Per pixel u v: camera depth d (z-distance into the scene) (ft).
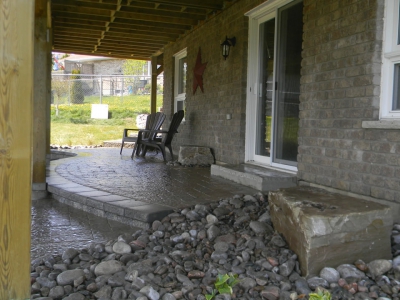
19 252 5.89
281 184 15.20
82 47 36.78
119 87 78.23
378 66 11.67
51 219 12.80
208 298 7.29
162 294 7.66
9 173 5.77
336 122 13.15
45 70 15.67
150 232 11.14
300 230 8.65
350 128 12.56
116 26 28.63
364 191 12.05
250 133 20.16
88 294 7.78
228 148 21.57
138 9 24.90
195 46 26.81
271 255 9.14
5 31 5.63
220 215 11.98
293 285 8.13
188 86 27.96
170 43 33.01
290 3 16.87
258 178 15.20
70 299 7.39
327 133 13.57
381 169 11.44
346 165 12.75
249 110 20.04
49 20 23.48
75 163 23.54
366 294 7.60
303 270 8.52
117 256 9.44
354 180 12.43
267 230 10.61
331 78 13.34
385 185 11.32
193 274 8.40
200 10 23.85
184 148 23.21
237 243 9.88
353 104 12.42
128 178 18.10
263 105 19.48
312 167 14.35
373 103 11.73
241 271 8.59
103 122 55.01
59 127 50.03
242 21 19.85
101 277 8.30
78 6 24.59
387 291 7.66
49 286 8.05
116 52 38.93
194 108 26.76
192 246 10.13
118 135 47.44
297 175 15.24
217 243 9.83
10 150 5.75
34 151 15.97
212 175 19.16
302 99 14.85
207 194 14.49
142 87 74.59
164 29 29.17
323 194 10.45
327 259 8.50
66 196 14.88
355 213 8.68
